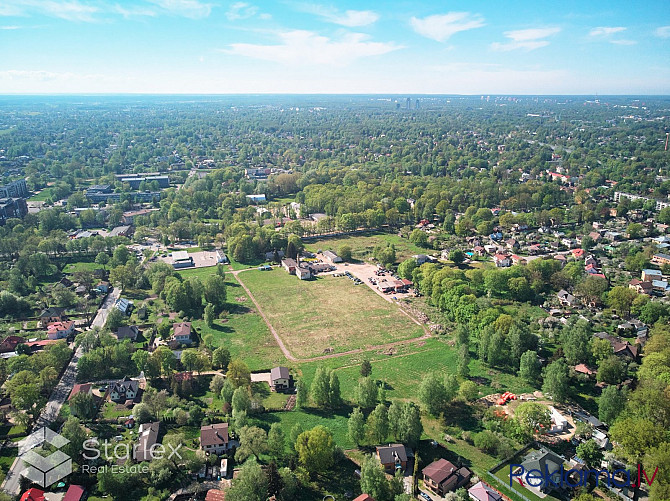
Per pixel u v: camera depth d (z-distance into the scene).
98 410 163.00
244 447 136.88
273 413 163.38
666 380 162.12
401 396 172.75
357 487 130.75
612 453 138.00
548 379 169.00
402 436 145.50
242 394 157.75
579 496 121.38
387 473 135.88
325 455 133.00
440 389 161.12
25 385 156.62
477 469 137.12
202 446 142.25
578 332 193.62
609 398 153.25
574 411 163.25
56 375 177.12
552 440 148.88
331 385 166.00
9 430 154.00
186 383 174.00
